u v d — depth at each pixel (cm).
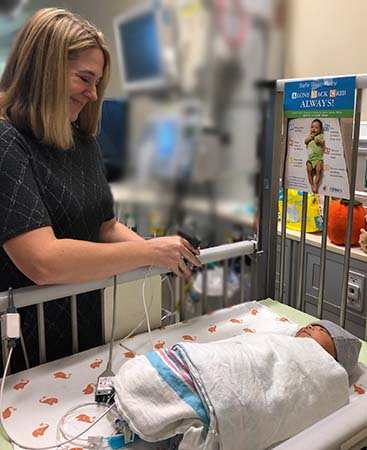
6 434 86
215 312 134
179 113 202
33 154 100
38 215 92
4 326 92
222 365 84
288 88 134
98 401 94
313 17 193
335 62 189
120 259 101
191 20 201
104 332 118
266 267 146
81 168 113
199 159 200
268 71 202
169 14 197
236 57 200
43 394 97
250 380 84
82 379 103
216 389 80
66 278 94
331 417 79
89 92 104
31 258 90
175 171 204
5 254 102
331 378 92
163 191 200
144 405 81
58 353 116
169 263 109
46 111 98
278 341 96
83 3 179
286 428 84
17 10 145
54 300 110
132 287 120
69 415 90
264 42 201
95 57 102
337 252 167
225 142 192
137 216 198
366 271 160
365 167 171
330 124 125
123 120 195
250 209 166
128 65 196
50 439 84
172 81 201
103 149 191
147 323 118
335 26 186
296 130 135
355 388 100
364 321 164
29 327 110
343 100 121
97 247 98
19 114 99
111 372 101
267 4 199
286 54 203
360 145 171
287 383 87
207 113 198
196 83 200
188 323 128
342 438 74
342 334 104
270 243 145
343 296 132
